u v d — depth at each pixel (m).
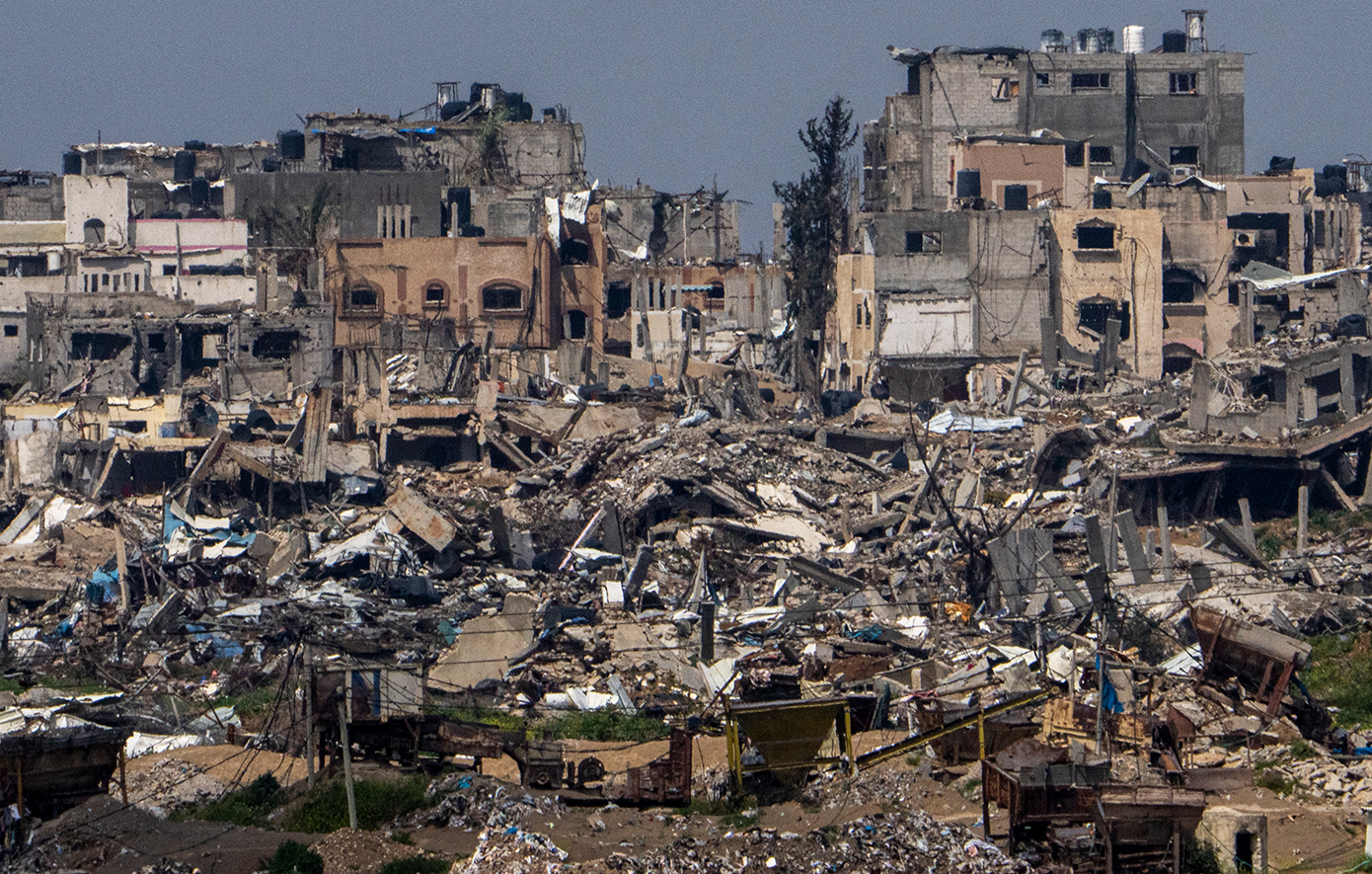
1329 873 137.00
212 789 161.62
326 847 142.62
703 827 147.25
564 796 155.00
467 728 163.00
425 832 148.50
